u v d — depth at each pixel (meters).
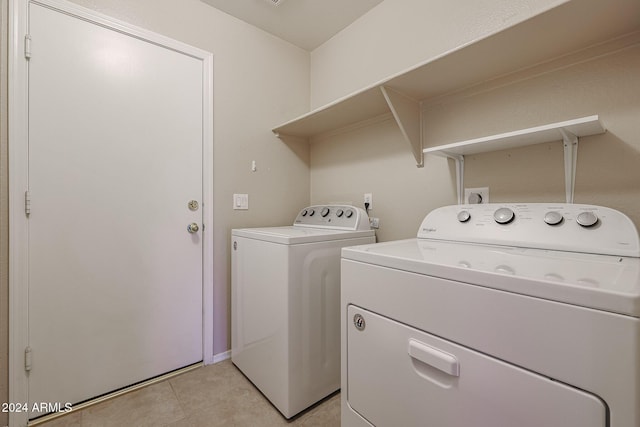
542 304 0.55
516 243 1.02
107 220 1.47
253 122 2.03
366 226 1.70
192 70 1.75
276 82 2.15
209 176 1.81
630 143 0.97
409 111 1.51
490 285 0.62
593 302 0.50
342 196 2.07
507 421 0.60
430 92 1.46
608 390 0.48
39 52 1.29
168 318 1.66
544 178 1.15
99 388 1.45
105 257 1.46
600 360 0.49
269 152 2.12
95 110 1.43
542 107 1.17
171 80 1.67
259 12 1.89
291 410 1.32
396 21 1.72
